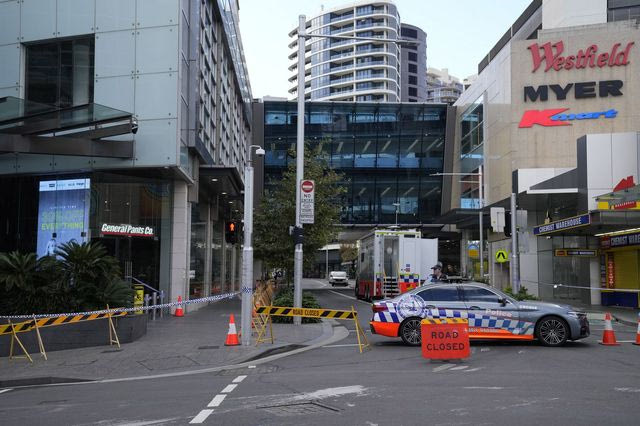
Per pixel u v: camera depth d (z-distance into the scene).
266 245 23.38
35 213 22.36
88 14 21.97
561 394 8.51
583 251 30.80
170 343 15.15
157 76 21.44
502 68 44.59
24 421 7.57
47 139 19.86
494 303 14.28
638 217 25.00
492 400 8.12
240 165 48.59
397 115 56.44
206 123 29.14
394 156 56.84
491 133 46.66
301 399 8.38
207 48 29.33
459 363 11.67
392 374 10.44
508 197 39.81
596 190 30.94
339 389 9.07
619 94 41.62
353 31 151.00
